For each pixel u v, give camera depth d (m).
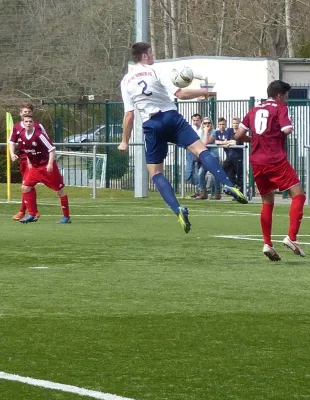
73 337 9.27
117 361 8.33
